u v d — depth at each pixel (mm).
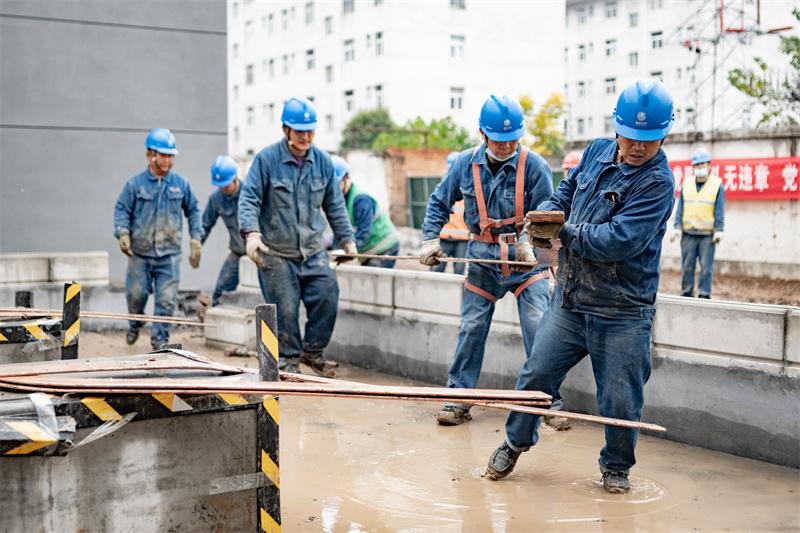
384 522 4309
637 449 5578
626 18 44562
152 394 3283
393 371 7816
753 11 26719
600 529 4227
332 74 46281
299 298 7324
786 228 16156
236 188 9922
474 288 6129
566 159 11359
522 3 44469
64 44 10695
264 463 3551
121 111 11031
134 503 3305
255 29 52062
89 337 9664
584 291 4594
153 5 11125
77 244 10891
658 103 4266
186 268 11461
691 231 11602
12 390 3328
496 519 4352
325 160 7301
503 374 6801
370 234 10031
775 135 16328
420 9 42594
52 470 3148
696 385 5602
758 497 4676
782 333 5164
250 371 3758
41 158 10648
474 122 44125
